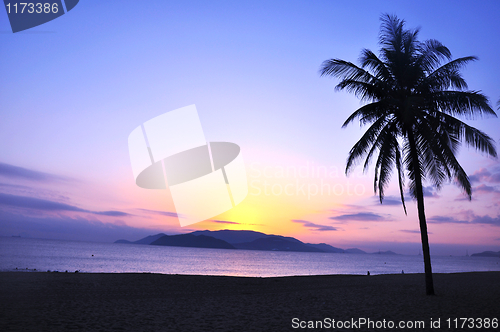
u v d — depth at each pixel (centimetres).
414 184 1623
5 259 6381
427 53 1484
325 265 11388
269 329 898
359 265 12394
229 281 2208
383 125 1536
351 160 1520
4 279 1838
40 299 1280
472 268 10775
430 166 1505
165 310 1141
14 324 852
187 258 12544
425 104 1431
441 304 1289
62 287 1642
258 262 12456
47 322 891
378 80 1516
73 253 10994
